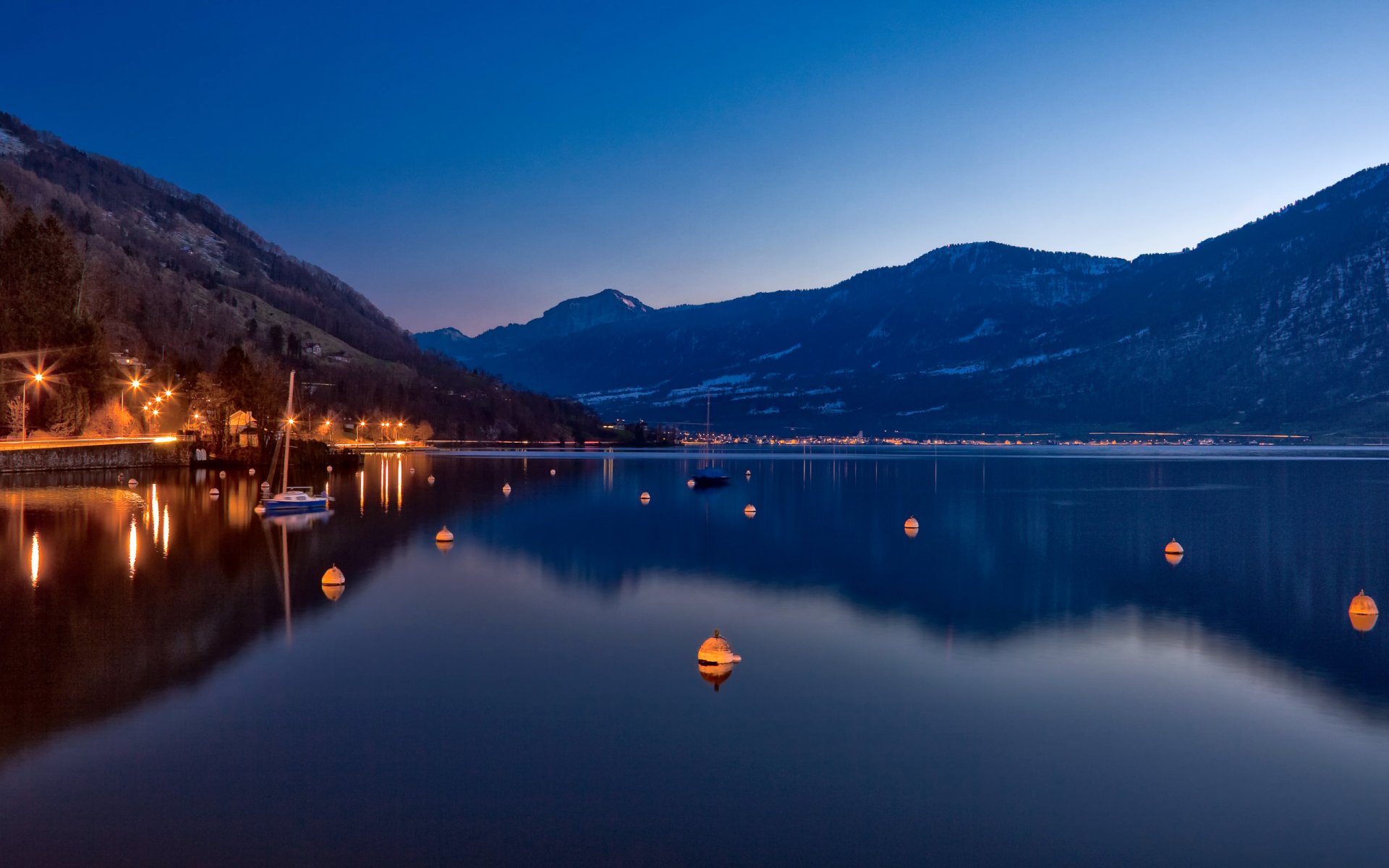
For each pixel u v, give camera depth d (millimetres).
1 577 45375
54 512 73312
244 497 90438
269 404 138125
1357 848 19391
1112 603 44594
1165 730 26219
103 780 21438
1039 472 183500
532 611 40688
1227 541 70000
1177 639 37094
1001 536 72375
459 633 36281
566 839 19047
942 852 18859
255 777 21781
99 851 18141
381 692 28391
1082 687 30281
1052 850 19062
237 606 40000
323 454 140125
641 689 29250
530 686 29406
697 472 132750
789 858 18469
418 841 18797
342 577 45844
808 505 100875
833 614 41219
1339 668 32844
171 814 19734
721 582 49125
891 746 24609
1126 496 115938
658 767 22844
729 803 20922
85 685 28391
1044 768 23312
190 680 29203
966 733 25750
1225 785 22422
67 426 129500
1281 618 41438
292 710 26609
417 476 135625
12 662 30672
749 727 25969
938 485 139875
